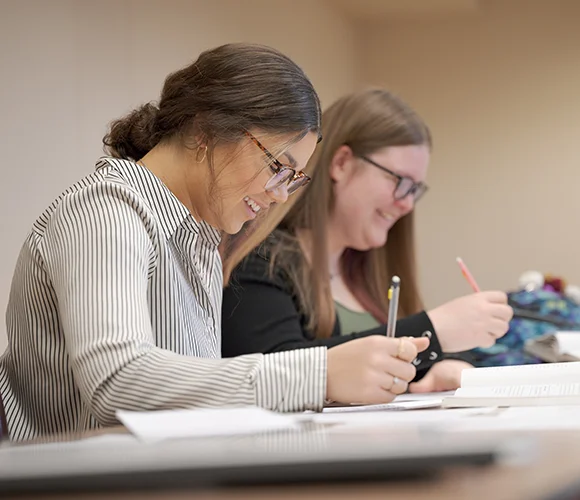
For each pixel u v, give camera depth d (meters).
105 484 0.55
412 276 2.58
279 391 1.11
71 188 1.37
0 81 2.38
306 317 2.25
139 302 1.16
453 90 4.56
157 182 1.40
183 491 0.55
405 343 1.18
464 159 4.54
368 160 2.42
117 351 1.09
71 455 0.70
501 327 2.04
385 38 4.64
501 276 4.48
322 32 4.26
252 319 2.12
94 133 2.72
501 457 0.57
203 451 0.67
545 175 4.44
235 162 1.39
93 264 1.17
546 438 0.82
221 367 1.11
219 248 1.72
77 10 2.66
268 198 1.46
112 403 1.08
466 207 4.53
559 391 1.30
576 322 2.79
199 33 3.26
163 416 0.92
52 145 2.55
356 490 0.54
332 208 2.45
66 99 2.61
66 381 1.34
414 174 2.45
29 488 0.55
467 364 2.21
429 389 2.07
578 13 4.41
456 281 4.53
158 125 1.48
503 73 4.50
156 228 1.33
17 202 2.42
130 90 2.88
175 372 1.09
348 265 2.55
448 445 0.60
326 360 1.15
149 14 2.99
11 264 2.40
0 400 1.29
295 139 1.40
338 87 4.43
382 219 2.46
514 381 1.39
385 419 1.06
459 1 4.33
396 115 2.44
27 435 1.37
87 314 1.12
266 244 2.21
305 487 0.56
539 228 4.43
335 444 0.71
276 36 3.82
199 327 1.50
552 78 4.45
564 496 0.53
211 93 1.39
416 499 0.50
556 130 4.43
